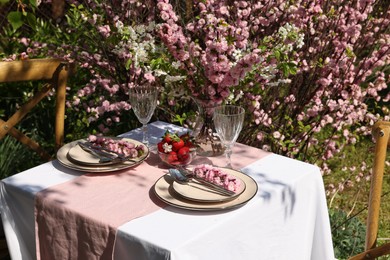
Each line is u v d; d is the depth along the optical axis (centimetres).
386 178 445
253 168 222
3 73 247
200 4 301
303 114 352
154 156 231
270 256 210
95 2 345
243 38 213
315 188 225
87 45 389
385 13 375
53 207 193
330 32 332
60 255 196
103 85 357
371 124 370
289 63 225
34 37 437
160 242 169
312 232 231
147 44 223
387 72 470
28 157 388
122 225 178
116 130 427
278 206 207
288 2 320
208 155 232
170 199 189
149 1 334
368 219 193
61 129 270
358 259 196
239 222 188
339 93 357
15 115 256
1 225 238
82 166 215
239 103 326
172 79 213
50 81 265
